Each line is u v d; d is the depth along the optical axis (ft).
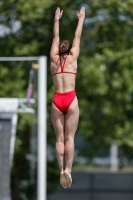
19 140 214.48
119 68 219.82
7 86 211.61
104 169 384.88
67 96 91.81
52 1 213.25
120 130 219.82
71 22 216.13
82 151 230.07
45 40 220.02
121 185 308.40
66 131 92.84
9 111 169.78
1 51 218.59
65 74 91.81
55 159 228.84
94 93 212.23
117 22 220.23
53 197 302.66
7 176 169.48
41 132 176.96
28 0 212.23
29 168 229.66
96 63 212.64
